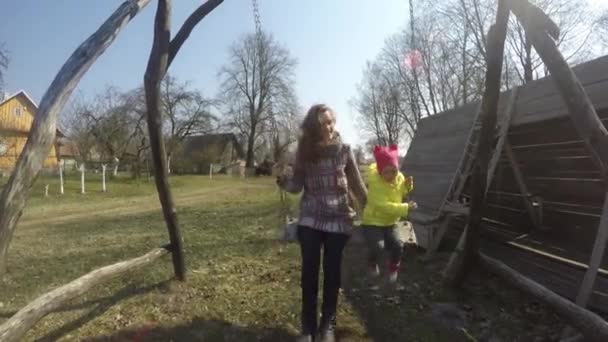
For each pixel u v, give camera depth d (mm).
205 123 50594
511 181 6871
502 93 6332
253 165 59719
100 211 14539
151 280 5098
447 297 4457
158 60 4457
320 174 3303
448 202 5910
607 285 3855
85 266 6297
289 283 4973
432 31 30250
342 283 4992
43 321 3930
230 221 10453
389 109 48219
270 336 3582
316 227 3293
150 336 3596
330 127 3309
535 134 5895
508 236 6219
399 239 4949
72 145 40312
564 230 5945
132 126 39375
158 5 4414
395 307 4223
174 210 4910
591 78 4570
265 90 59500
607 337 2727
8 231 2592
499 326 3738
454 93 32469
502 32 4016
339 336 3570
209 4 4695
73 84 2971
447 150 6863
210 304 4316
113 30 3256
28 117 46875
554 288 4348
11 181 2639
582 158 5590
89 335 3621
